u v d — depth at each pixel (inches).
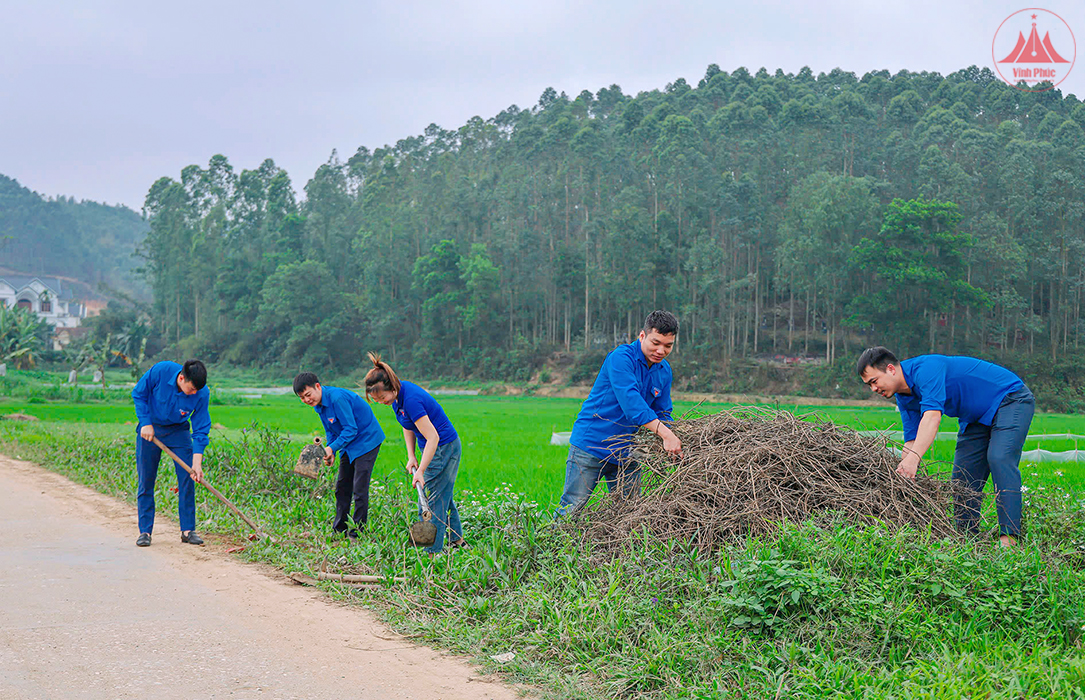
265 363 3560.5
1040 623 148.0
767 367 2486.5
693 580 165.3
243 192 4222.4
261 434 389.4
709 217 2822.3
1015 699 116.6
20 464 518.6
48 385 2011.6
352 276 3742.6
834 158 2955.2
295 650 157.0
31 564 230.1
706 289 2568.9
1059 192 2559.1
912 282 2242.9
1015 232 2556.6
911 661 136.5
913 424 229.5
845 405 2244.1
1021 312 2620.6
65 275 7372.1
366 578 209.0
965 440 227.3
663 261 2699.3
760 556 161.2
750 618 148.1
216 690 133.6
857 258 2301.9
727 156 2935.5
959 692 117.0
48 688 132.4
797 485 195.9
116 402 1700.3
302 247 3841.0
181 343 3838.6
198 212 4220.0
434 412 234.8
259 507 317.4
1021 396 213.6
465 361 3051.2
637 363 224.1
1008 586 159.3
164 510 329.1
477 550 208.5
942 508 201.5
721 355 2596.0
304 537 266.4
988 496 219.8
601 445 227.0
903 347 2364.7
